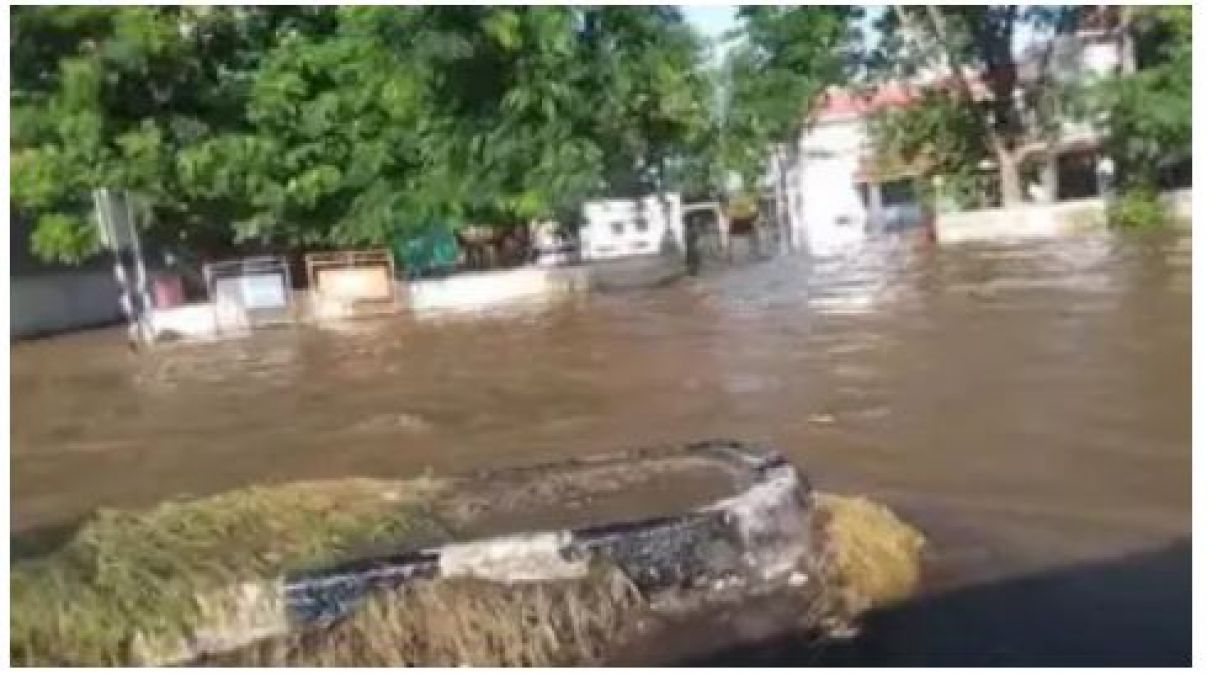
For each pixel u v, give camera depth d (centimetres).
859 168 4247
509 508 598
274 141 2256
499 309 1931
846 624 509
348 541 556
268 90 2256
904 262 2222
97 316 2478
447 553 515
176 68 2227
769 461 624
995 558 576
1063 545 590
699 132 2528
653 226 2638
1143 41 2886
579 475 643
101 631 489
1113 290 1499
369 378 1309
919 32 2945
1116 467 718
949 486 702
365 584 505
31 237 2308
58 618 493
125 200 2084
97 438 1062
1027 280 1698
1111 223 2620
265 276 2005
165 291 2097
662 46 2231
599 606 511
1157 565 558
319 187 2269
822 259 2497
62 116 2127
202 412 1171
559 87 2144
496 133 2186
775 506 550
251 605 498
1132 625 495
